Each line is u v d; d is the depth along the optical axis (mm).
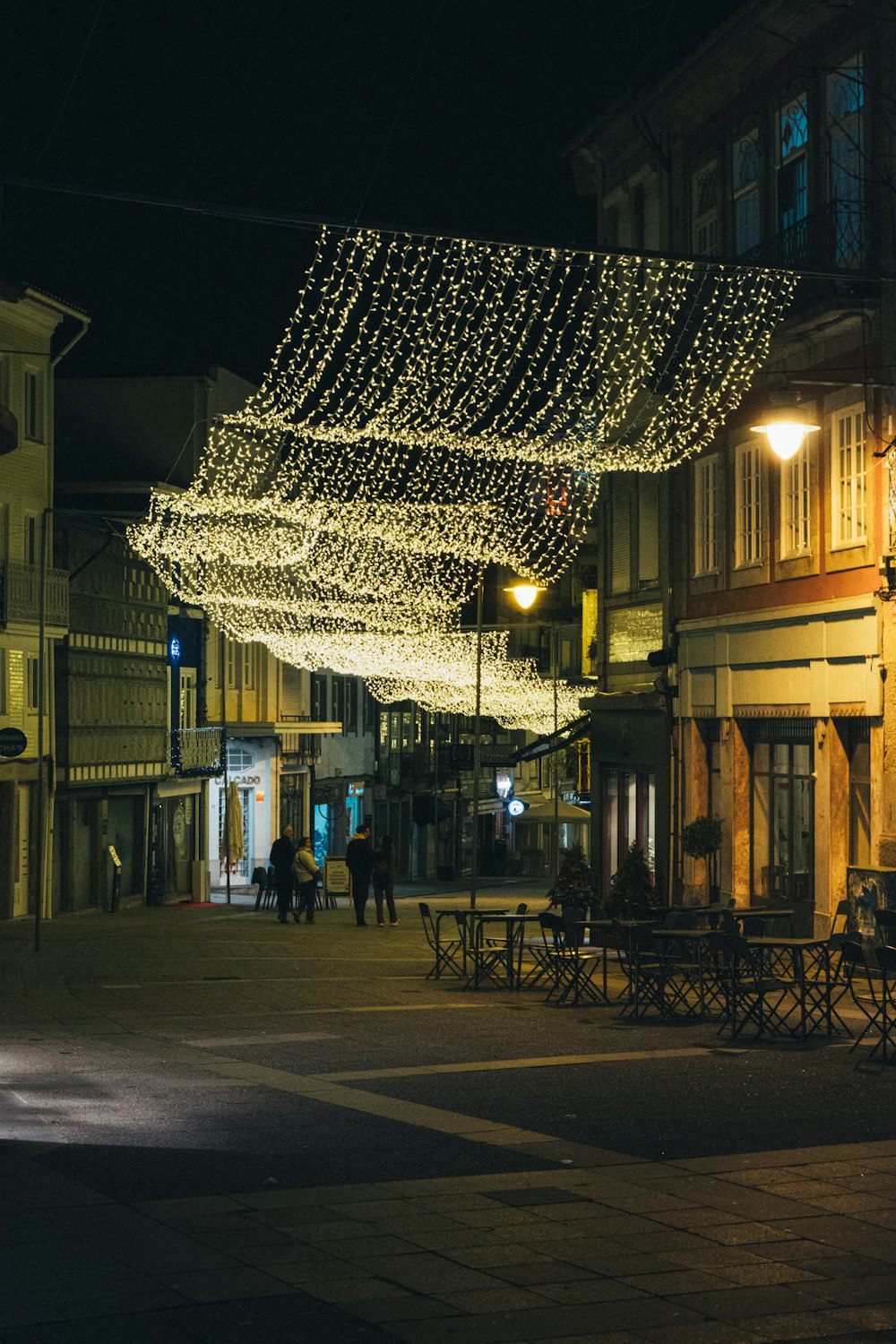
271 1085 14578
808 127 28312
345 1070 15656
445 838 91312
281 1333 7258
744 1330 7488
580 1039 17969
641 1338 7355
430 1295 7922
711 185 33031
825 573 28109
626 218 37531
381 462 63969
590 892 30172
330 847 76500
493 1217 9477
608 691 38656
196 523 58438
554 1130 12359
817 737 28234
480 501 67125
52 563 48062
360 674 74938
